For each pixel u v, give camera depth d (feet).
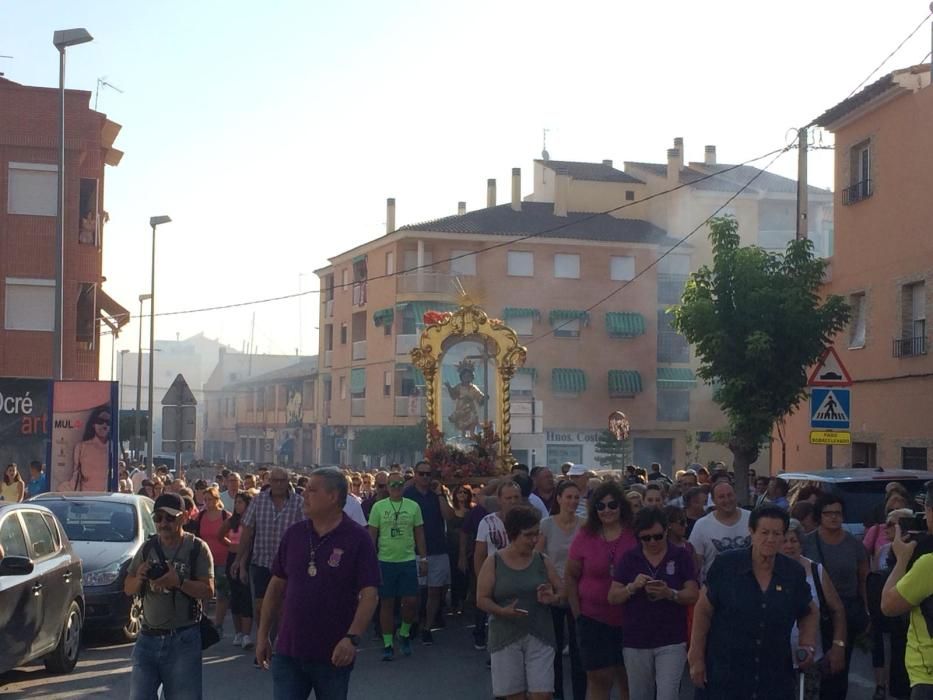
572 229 192.44
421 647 47.21
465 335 68.49
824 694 28.96
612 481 29.43
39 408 85.25
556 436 186.19
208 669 42.42
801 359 67.05
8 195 129.59
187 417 77.05
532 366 186.50
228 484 61.52
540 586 27.84
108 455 77.46
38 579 38.04
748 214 193.67
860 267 85.56
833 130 89.35
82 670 41.75
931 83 76.23
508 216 193.77
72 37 85.05
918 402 77.00
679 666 26.76
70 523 50.70
